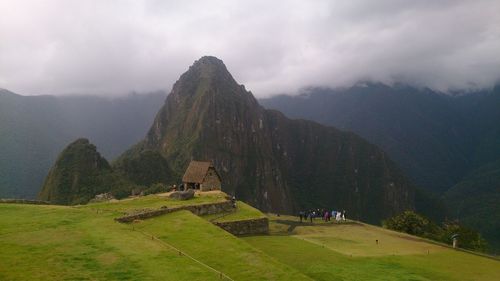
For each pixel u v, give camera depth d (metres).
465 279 32.66
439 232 62.03
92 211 39.66
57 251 25.67
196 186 71.88
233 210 51.56
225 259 26.92
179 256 26.25
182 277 22.48
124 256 25.38
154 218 38.38
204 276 22.97
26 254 24.72
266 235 46.66
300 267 32.16
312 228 55.22
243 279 23.77
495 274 34.91
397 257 38.62
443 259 39.84
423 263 37.06
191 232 33.22
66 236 29.27
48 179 154.25
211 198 54.12
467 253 44.41
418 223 62.03
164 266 24.03
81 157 156.75
